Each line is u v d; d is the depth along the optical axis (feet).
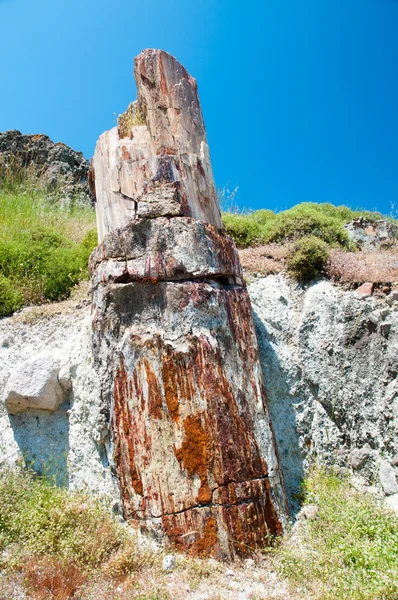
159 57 16.70
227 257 15.15
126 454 13.03
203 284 14.06
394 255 22.44
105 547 11.65
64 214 36.06
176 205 14.64
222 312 14.05
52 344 17.94
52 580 10.46
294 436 16.08
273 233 24.00
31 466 15.02
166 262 13.98
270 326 18.12
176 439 12.55
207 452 12.42
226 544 11.87
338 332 17.30
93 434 14.51
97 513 12.53
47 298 22.13
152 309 13.96
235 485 12.35
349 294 17.90
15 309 20.56
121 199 15.55
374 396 16.01
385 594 9.62
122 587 10.52
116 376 13.73
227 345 13.82
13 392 15.53
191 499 12.15
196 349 13.16
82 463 14.60
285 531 12.78
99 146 17.21
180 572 11.18
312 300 18.31
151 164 15.26
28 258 23.13
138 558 11.43
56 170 47.70
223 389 13.09
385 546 11.11
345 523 12.44
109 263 14.98
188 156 15.97
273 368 17.08
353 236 26.55
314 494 14.39
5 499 12.93
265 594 10.53
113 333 14.51
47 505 12.80
